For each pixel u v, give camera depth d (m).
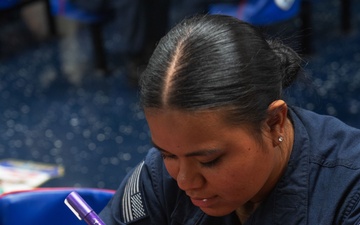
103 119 4.44
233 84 1.01
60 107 4.67
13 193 1.77
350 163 1.24
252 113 1.04
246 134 1.04
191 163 1.06
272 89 1.08
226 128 1.02
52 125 4.42
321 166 1.26
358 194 1.21
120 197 1.46
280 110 1.09
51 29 5.98
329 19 5.73
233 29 1.08
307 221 1.23
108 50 5.57
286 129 1.24
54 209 1.78
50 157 4.02
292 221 1.24
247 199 1.11
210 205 1.12
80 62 5.40
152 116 1.04
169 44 1.08
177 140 1.02
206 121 1.00
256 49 1.08
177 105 1.00
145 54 4.86
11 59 5.57
